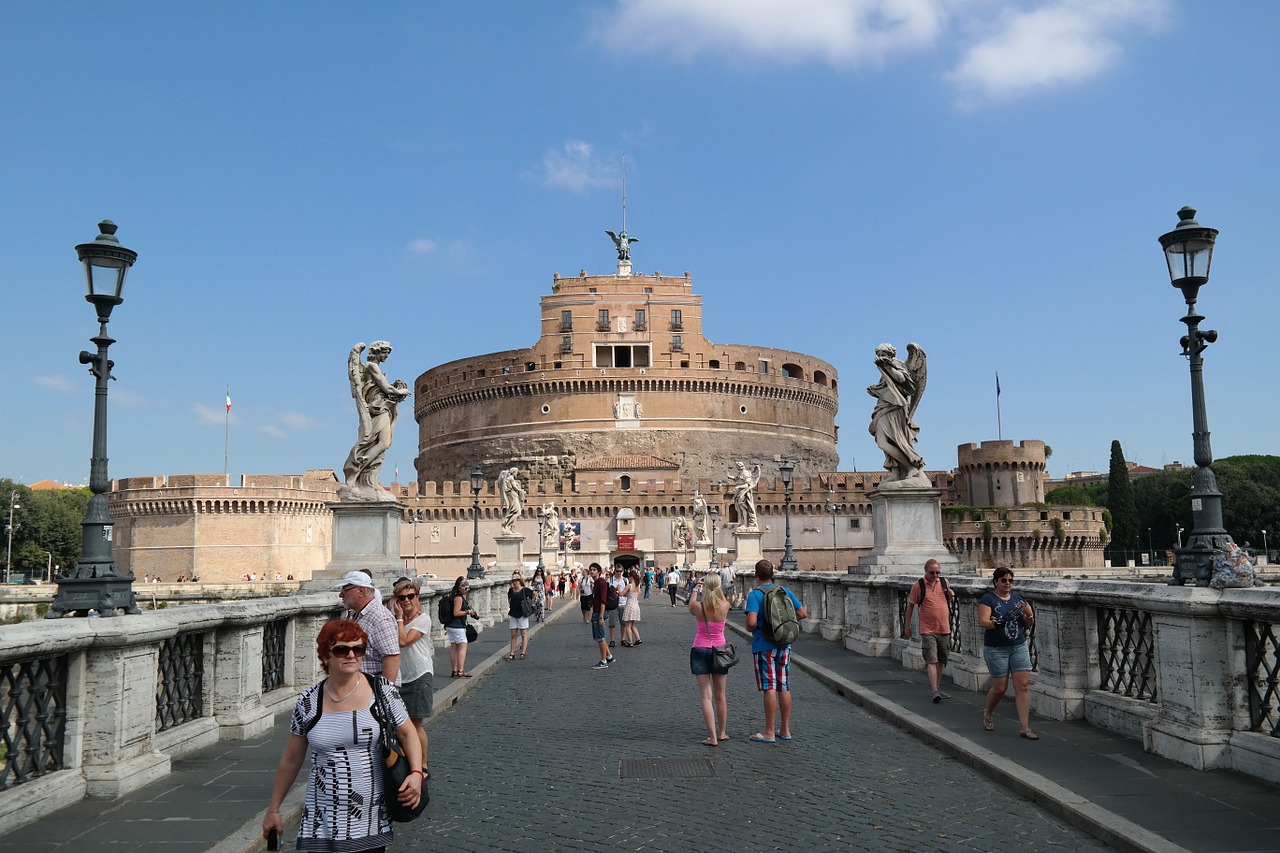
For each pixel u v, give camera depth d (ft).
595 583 74.13
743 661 72.90
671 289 437.99
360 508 67.05
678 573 227.61
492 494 373.61
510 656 80.43
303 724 18.45
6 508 326.03
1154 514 397.39
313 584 65.41
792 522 374.43
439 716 48.85
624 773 34.37
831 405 488.85
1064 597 38.65
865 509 380.17
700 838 26.22
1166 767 30.19
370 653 29.71
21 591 212.43
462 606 62.75
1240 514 348.38
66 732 29.37
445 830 27.63
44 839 25.36
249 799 29.43
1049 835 25.50
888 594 65.67
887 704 44.60
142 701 31.71
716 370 427.33
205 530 315.99
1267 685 28.71
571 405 423.64
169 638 33.91
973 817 27.37
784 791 31.04
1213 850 22.59
